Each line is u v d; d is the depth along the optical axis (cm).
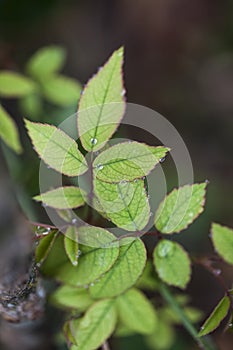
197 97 104
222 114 102
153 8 110
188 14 108
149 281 50
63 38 99
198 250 83
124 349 66
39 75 61
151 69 106
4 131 51
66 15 101
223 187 93
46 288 47
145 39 108
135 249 42
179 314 51
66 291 48
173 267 45
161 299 55
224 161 98
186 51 107
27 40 93
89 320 47
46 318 50
